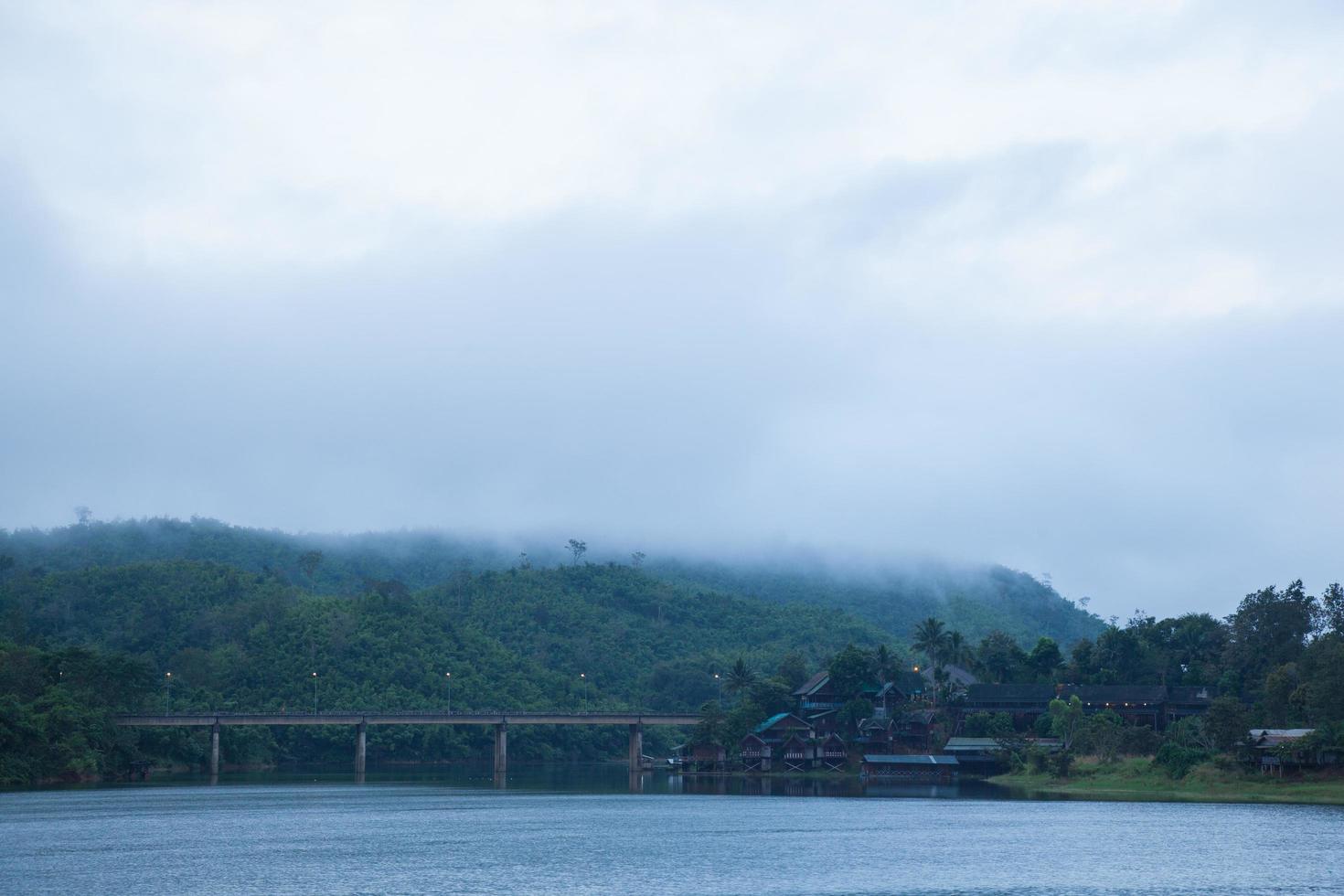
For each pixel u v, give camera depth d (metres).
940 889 101.88
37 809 177.25
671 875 110.00
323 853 125.75
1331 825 142.25
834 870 112.06
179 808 179.25
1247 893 98.31
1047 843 129.62
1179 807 165.50
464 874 110.94
